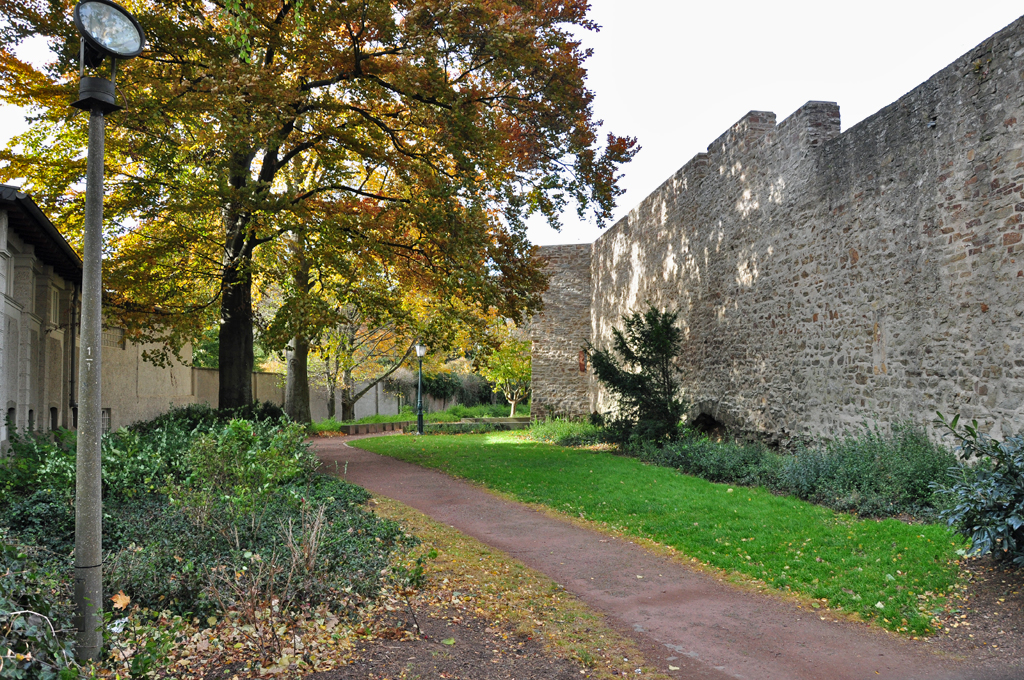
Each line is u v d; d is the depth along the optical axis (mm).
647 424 16234
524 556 7855
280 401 30484
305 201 14062
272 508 7730
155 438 10211
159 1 11508
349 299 14844
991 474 6148
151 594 5078
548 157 15992
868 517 8305
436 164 14523
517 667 4668
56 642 3551
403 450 17984
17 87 11461
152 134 11539
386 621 5293
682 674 4758
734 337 15562
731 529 8359
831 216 12023
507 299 14945
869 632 5492
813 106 12766
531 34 13328
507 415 37625
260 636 4551
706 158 17297
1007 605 5531
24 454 8875
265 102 11367
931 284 9680
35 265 11828
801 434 12930
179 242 13281
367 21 12352
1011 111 8352
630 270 22859
